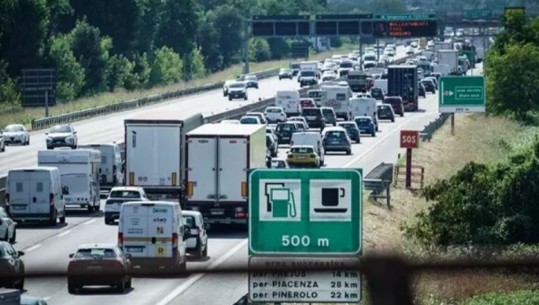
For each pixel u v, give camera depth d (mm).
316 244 60188
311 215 60281
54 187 150250
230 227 145500
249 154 141625
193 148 142250
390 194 167500
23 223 150875
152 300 97250
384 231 130500
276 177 60156
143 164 151625
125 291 100750
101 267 96812
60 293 98375
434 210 124500
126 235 108125
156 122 151125
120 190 150875
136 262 107500
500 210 126000
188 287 102750
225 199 142000
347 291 58938
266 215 60156
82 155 162875
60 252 122750
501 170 129500
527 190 126125
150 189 151625
